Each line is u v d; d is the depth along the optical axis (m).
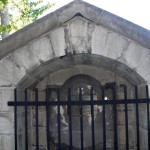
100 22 5.16
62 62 5.76
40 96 6.66
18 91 5.49
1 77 5.23
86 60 5.86
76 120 6.70
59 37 5.22
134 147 6.49
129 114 6.65
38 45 5.22
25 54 5.23
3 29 7.96
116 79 6.63
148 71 5.14
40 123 6.75
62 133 6.70
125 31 5.11
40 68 5.54
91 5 5.17
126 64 5.17
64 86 6.70
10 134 5.19
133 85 6.32
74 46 5.20
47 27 5.16
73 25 5.23
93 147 5.24
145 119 5.39
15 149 5.08
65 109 6.74
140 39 5.10
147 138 5.24
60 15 5.16
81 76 6.68
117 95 6.59
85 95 6.68
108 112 6.73
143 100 5.17
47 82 6.69
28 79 5.64
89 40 5.21
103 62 5.77
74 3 5.18
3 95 5.23
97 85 6.68
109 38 5.20
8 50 5.18
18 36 5.16
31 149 6.64
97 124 6.70
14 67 5.23
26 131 5.31
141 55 5.16
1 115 5.21
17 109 5.41
